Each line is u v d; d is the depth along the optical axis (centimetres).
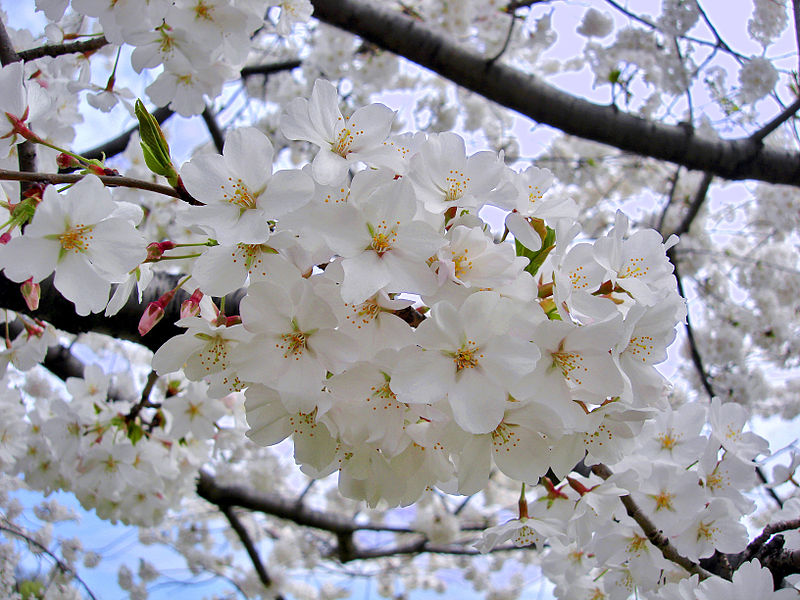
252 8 29
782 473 32
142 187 21
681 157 61
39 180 21
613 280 22
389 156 21
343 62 77
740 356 77
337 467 23
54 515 60
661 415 29
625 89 60
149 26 27
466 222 21
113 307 22
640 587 28
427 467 22
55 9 28
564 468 21
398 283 19
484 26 70
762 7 60
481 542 25
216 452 41
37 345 33
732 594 24
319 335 20
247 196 20
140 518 46
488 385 19
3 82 24
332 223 20
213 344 22
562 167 88
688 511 27
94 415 39
